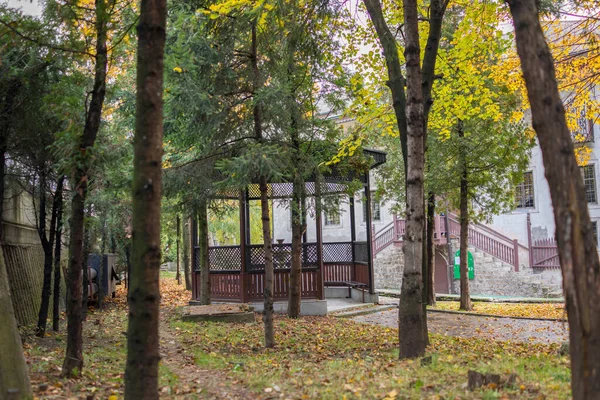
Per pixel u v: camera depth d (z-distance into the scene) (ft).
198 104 36.19
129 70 40.52
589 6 37.99
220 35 37.73
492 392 17.98
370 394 19.15
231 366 28.91
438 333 48.37
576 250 13.08
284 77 40.06
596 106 45.60
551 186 13.76
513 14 14.93
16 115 31.50
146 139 16.35
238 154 38.50
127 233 61.05
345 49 46.91
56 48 23.45
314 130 48.21
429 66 35.01
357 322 51.72
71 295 23.79
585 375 12.69
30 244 49.85
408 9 30.53
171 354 33.50
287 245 58.49
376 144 74.02
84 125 24.84
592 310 12.79
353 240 69.41
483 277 92.89
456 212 98.27
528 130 54.60
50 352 30.25
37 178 36.73
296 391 20.88
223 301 59.98
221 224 99.96
